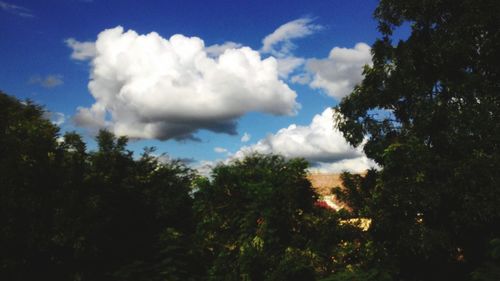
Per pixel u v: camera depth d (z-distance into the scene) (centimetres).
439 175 1141
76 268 903
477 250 1109
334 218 982
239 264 885
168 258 948
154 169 1144
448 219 1134
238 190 972
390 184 1139
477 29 1255
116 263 977
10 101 1031
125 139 1084
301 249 909
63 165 938
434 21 1416
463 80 1266
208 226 967
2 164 861
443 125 1236
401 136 1328
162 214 1080
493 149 1139
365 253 977
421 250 1072
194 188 1007
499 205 1023
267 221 893
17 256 835
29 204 847
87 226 880
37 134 920
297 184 955
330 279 832
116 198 1020
